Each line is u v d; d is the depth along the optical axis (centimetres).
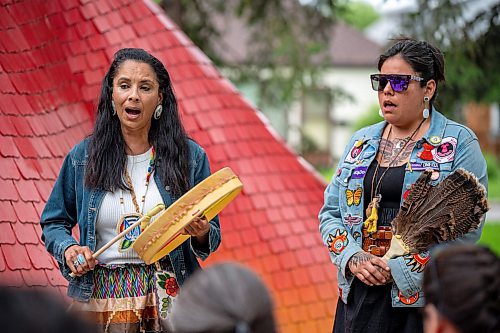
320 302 884
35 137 798
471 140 547
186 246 555
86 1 927
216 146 917
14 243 711
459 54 1416
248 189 912
